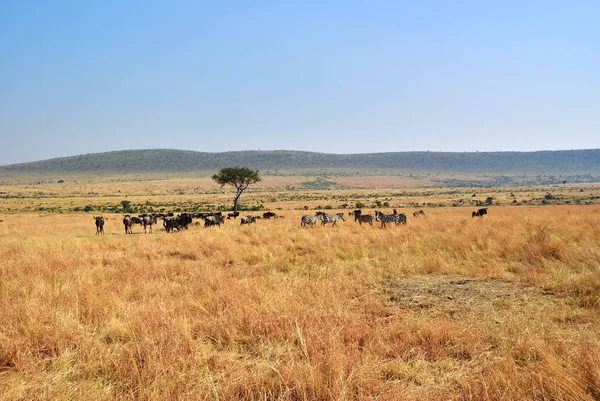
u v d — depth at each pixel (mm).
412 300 8203
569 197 100875
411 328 6465
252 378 4914
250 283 9125
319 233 19484
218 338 6301
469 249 12852
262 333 6500
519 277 9648
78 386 4879
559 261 10570
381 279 9969
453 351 5738
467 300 8070
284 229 22719
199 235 19312
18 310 7383
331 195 153000
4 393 4707
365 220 27984
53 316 6977
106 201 117562
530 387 4520
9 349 5828
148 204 103188
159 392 4629
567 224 17438
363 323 6555
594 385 4488
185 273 11398
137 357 5582
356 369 4945
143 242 18016
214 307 7695
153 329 6445
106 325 6797
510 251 11984
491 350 5754
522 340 5738
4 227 32969
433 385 4852
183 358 5383
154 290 9133
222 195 167750
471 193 150750
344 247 14281
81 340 6191
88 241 18797
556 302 7715
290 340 6156
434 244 13844
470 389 4453
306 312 7055
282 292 8305
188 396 4504
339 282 9258
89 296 8172
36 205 100875
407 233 17469
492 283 9352
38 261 12211
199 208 88750
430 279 9945
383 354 5594
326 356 5328
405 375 5059
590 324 6406
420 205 85688
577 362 4910
